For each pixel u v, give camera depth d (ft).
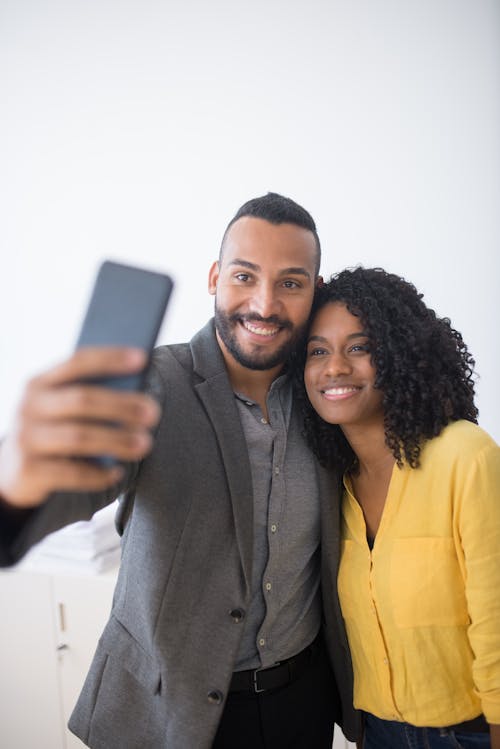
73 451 1.33
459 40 5.96
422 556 3.18
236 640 3.11
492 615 2.99
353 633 3.50
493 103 5.91
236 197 6.72
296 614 3.57
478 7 5.89
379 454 3.47
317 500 3.57
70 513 2.17
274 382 3.54
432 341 3.41
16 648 5.77
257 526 3.38
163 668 3.05
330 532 3.53
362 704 3.50
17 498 1.48
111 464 1.45
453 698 3.19
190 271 6.93
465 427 3.27
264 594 3.36
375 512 3.52
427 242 6.15
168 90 6.85
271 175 6.59
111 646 3.27
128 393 1.36
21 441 1.35
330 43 6.31
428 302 6.19
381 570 3.28
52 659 5.66
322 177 6.42
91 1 7.02
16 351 7.61
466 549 3.07
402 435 3.26
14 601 5.74
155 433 3.09
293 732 3.54
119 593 3.36
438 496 3.20
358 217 6.34
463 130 5.99
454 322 6.13
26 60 7.29
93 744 3.26
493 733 3.03
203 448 3.17
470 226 6.03
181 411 3.19
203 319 6.91
